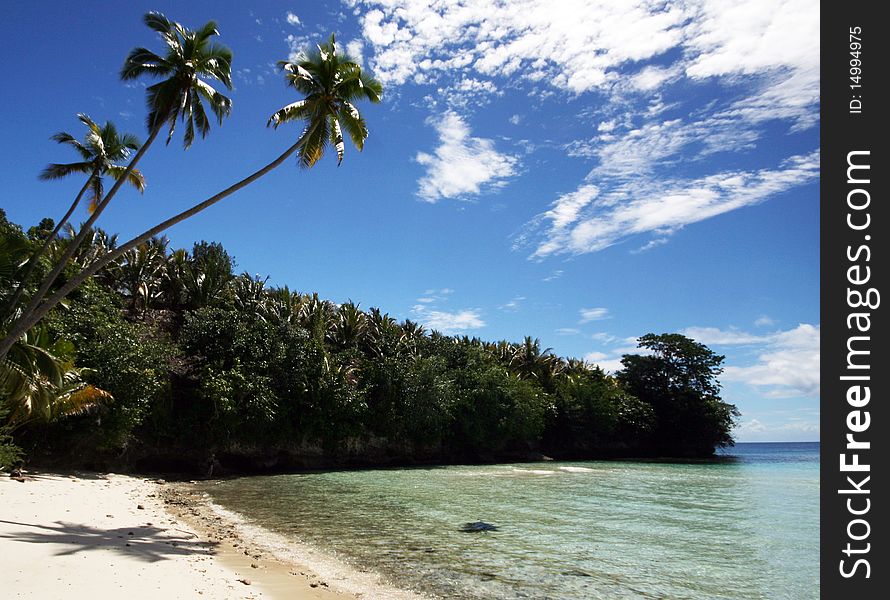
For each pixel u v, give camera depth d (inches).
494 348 2839.6
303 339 1728.6
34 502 646.5
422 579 421.4
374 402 1898.4
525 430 2276.1
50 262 1238.3
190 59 738.8
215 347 1546.5
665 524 700.0
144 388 1238.9
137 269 1820.9
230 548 495.5
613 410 2650.1
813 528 679.1
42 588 318.0
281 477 1403.8
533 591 398.6
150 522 600.7
